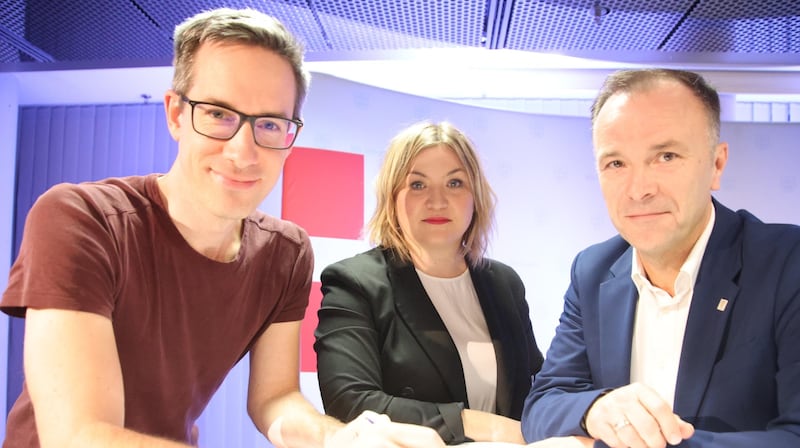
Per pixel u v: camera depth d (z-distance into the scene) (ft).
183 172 3.95
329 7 8.80
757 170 13.44
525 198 13.12
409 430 3.62
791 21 9.05
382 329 5.50
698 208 3.79
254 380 5.01
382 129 12.17
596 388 4.44
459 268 6.26
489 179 12.99
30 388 3.44
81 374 3.38
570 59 11.55
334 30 9.57
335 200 11.65
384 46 10.20
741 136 13.48
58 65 11.23
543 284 13.05
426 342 5.46
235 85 3.77
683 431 3.32
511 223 13.05
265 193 4.03
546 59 11.51
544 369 4.77
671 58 10.70
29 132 16.30
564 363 4.62
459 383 5.40
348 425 3.90
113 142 16.07
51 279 3.47
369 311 5.54
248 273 4.57
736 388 3.70
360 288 5.61
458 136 6.22
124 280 3.92
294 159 11.44
